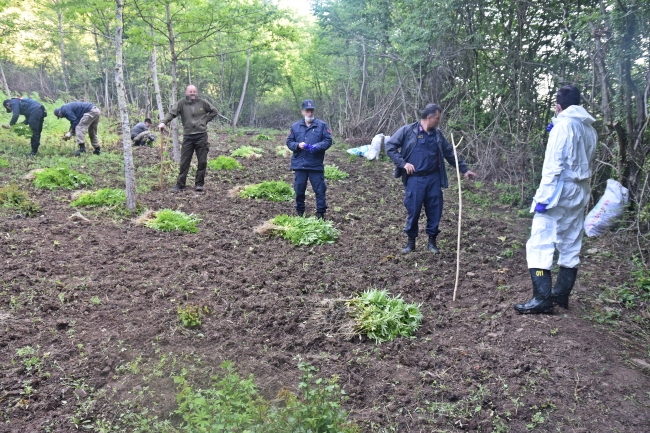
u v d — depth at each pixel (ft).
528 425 9.70
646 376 11.66
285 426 7.93
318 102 87.20
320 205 23.76
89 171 31.83
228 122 85.46
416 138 19.43
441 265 19.26
